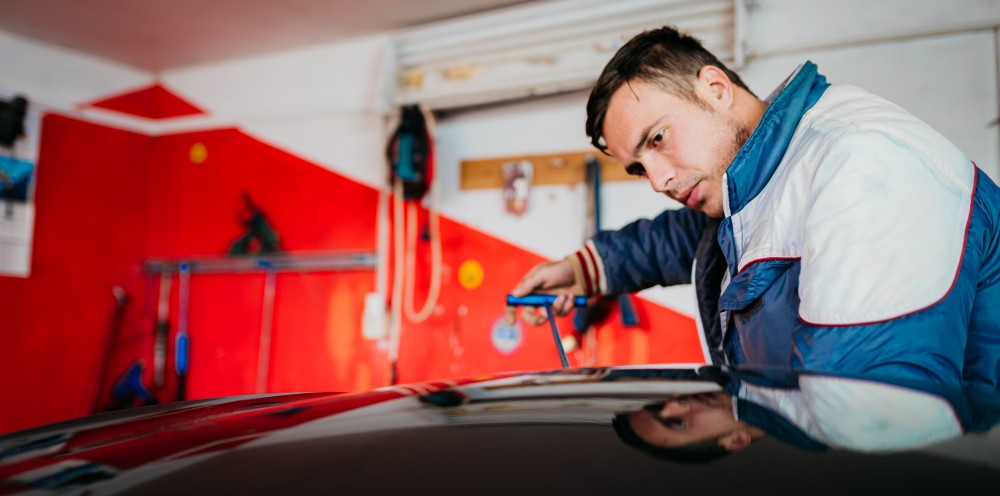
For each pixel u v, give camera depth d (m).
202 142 3.24
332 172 2.95
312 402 0.38
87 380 3.05
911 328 0.49
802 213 0.67
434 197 2.71
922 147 0.59
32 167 2.91
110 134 3.19
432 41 2.68
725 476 0.21
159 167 3.33
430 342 2.71
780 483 0.20
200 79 3.26
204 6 2.56
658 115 0.91
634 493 0.20
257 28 2.77
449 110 2.74
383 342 2.81
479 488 0.21
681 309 2.35
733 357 0.87
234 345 3.09
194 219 3.23
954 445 0.23
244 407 0.44
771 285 0.71
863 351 0.50
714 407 0.28
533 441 0.25
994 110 1.96
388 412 0.31
